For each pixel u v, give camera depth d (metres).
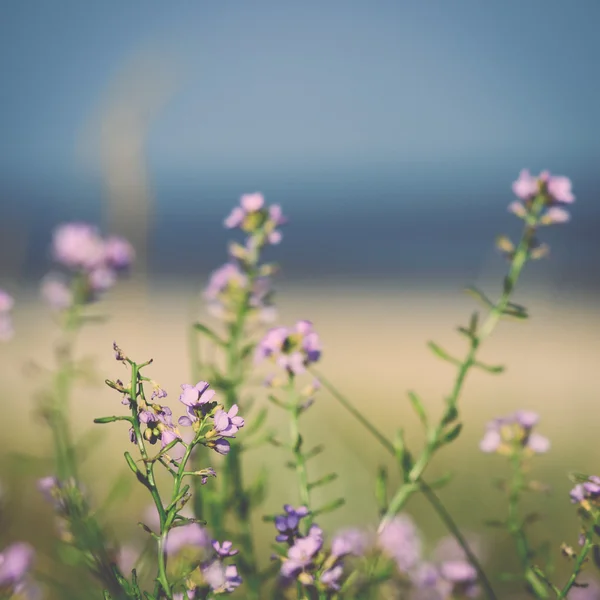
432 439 0.96
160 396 0.81
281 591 0.91
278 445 0.94
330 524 1.15
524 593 1.06
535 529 1.15
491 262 1.20
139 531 1.01
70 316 1.08
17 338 1.18
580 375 1.92
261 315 1.04
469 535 1.11
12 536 1.02
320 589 0.85
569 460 1.30
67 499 0.90
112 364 1.32
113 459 1.17
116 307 1.20
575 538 1.13
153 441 0.81
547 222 0.98
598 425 1.48
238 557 0.94
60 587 0.92
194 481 0.94
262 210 1.05
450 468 1.31
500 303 0.98
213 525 0.96
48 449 1.04
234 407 0.81
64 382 1.06
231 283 1.04
